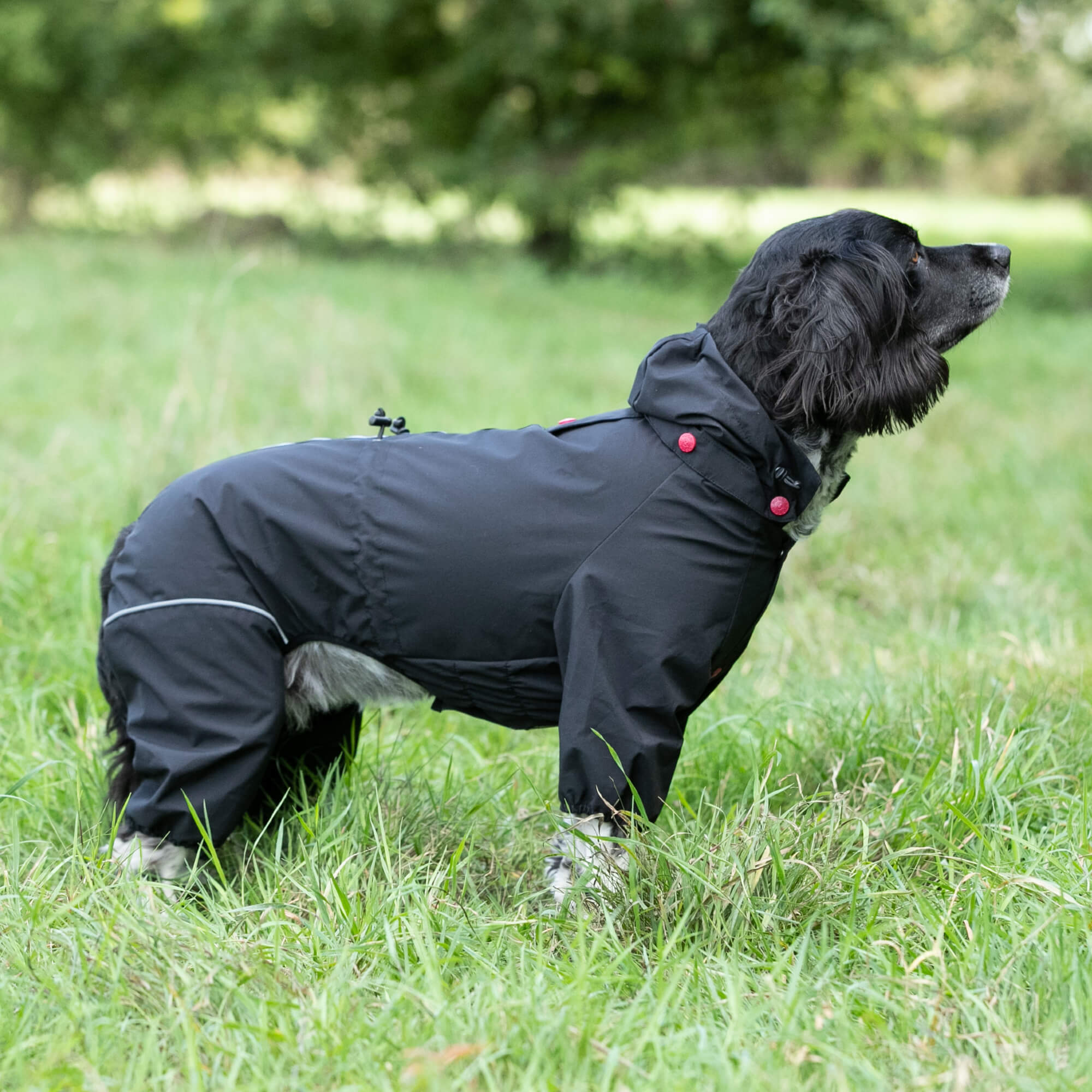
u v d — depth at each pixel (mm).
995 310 2586
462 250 14258
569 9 12641
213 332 6992
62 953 2062
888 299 2287
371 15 13133
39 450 5125
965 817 2449
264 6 13203
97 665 2502
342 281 10109
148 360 6734
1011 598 4023
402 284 10375
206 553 2270
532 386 6738
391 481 2258
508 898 2469
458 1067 1758
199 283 9336
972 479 5492
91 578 3756
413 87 14578
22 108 15062
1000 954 2045
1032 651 3400
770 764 2590
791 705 3100
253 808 2684
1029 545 4652
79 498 4422
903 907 2256
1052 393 7602
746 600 2250
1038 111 12852
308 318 7703
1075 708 2994
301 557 2264
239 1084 1780
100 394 5984
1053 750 2760
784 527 2281
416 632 2262
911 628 3805
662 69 13523
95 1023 1868
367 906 2174
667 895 2199
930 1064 1812
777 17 11617
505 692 2328
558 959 2137
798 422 2283
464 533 2189
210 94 14836
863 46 11273
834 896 2238
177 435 4734
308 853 2342
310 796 2703
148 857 2367
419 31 14078
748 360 2289
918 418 2393
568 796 2225
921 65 11711
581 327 9164
